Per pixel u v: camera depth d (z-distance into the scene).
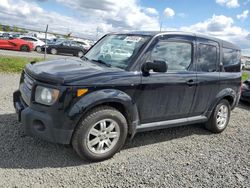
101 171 3.56
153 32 4.51
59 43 24.48
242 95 8.55
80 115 3.48
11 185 3.05
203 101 5.00
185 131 5.48
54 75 3.49
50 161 3.67
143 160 3.98
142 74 4.01
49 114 3.44
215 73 5.12
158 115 4.36
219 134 5.53
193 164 4.00
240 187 3.47
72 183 3.21
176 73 4.43
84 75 3.58
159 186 3.32
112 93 3.67
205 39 5.04
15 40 23.00
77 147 3.62
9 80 8.86
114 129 3.86
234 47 5.64
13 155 3.71
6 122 4.82
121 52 4.34
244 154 4.55
